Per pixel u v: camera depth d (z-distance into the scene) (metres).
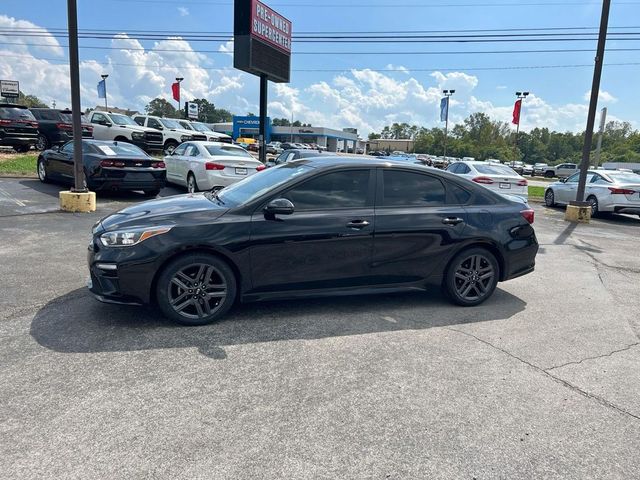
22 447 2.61
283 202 4.40
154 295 4.34
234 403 3.14
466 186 5.35
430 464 2.63
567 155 125.62
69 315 4.50
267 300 4.66
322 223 4.63
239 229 4.38
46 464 2.49
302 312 4.88
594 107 12.70
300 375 3.56
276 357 3.84
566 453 2.79
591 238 10.46
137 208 4.69
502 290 6.08
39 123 19.28
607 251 9.00
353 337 4.31
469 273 5.27
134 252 4.13
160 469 2.49
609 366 3.96
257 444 2.73
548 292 6.07
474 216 5.23
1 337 3.97
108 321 4.39
